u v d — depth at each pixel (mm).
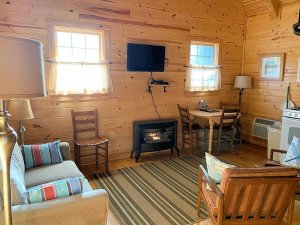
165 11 4348
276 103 4855
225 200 1796
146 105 4434
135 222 2428
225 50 5211
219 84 5141
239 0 5055
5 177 1178
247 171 1725
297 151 2795
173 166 3934
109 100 4055
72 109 3750
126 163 4055
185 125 4668
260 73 5117
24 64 936
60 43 3631
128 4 3992
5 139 1136
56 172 2459
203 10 4758
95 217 1615
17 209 1427
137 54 4090
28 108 2846
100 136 3906
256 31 5156
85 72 3727
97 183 3287
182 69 4715
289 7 4504
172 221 2453
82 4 3629
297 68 4453
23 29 3289
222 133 4902
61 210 1504
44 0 3367
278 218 1950
